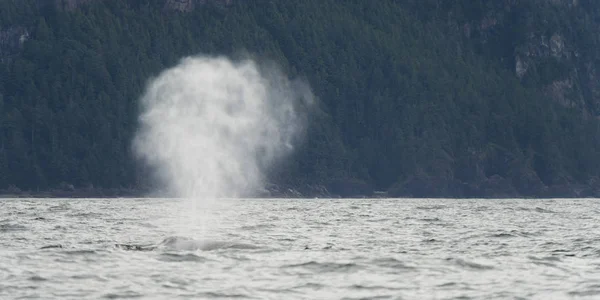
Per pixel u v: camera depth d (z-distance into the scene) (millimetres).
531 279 143125
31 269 149125
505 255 180000
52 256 167250
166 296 126750
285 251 179875
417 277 144625
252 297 126625
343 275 146125
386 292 131000
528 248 198375
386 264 159000
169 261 161750
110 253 172250
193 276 143875
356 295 128625
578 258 174125
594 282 139625
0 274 142750
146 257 166750
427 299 125875
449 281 140875
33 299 123062
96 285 134250
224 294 128500
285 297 126875
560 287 135125
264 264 158000
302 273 147750
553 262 166125
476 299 125938
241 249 180250
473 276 146250
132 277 142125
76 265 155250
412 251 188500
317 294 129125
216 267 154125
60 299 123375
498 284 138125
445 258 169000
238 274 146375
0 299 122812
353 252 182250
